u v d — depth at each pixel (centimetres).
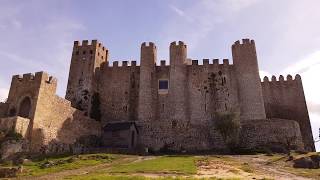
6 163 4441
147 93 7725
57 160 4622
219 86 7769
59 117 6144
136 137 7119
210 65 8000
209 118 7456
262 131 6675
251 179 3088
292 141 6500
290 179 3241
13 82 6094
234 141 6544
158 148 7012
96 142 7081
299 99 7975
